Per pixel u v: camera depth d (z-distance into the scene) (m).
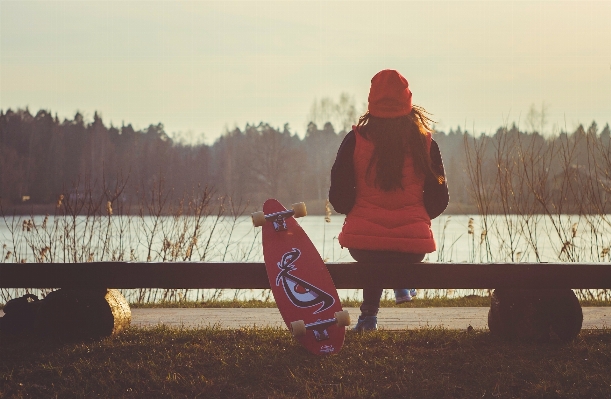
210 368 4.21
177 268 4.64
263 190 69.00
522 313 4.83
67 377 4.07
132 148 75.12
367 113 4.77
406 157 4.64
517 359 4.36
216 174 66.50
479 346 4.71
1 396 3.82
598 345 4.67
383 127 4.64
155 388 3.95
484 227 9.38
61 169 61.53
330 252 13.68
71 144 68.25
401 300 5.01
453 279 4.57
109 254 9.49
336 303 4.47
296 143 93.94
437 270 4.57
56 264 4.73
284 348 4.62
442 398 3.79
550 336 4.79
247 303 7.77
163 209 9.99
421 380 3.98
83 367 4.21
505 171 9.29
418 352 4.51
